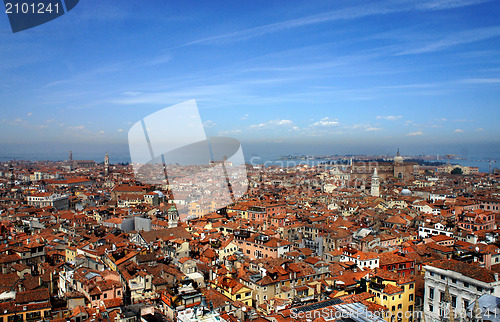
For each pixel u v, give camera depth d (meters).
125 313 94.38
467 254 126.75
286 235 197.62
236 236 178.75
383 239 179.88
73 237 179.38
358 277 117.69
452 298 98.75
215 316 70.38
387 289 103.69
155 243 170.12
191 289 99.56
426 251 154.88
